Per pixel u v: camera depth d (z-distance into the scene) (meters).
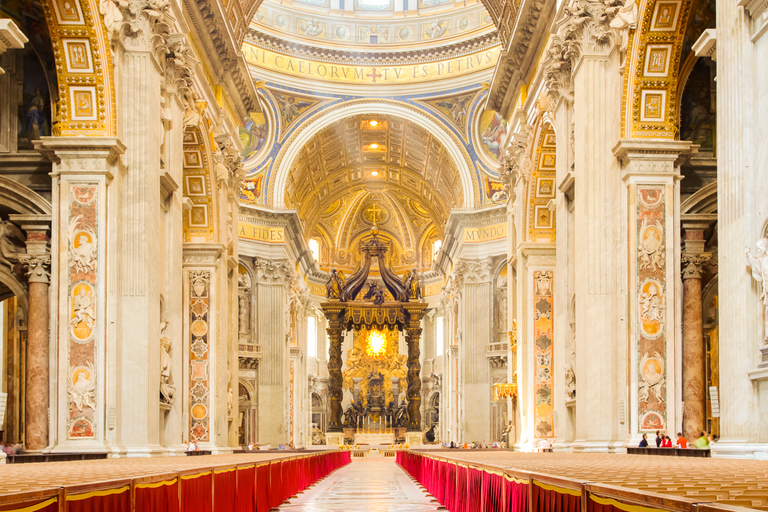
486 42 39.69
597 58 15.00
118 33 13.93
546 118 20.56
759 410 9.55
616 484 4.20
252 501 10.03
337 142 44.59
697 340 16.48
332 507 11.94
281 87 40.22
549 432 22.41
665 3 14.02
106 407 13.41
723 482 4.54
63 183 13.80
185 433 21.02
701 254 16.53
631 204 14.43
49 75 14.48
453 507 10.81
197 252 21.69
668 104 14.71
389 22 41.00
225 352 22.34
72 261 13.70
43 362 14.22
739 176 9.91
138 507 5.09
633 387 14.02
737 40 10.07
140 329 13.88
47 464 9.98
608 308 14.47
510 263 25.47
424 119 41.19
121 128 14.24
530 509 5.59
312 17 40.56
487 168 40.34
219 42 21.33
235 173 25.02
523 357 23.19
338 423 49.59
